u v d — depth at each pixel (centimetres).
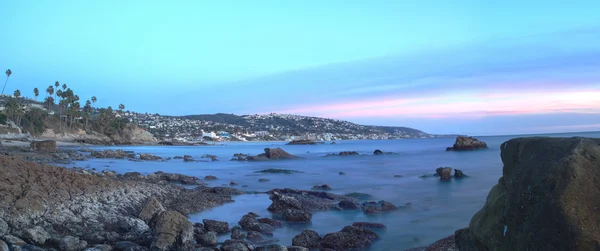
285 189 2764
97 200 1803
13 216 1341
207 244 1403
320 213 2073
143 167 5303
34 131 12000
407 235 1617
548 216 543
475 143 10206
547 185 564
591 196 532
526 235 569
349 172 4744
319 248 1431
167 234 1302
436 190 2998
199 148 15350
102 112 16588
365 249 1427
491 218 693
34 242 1220
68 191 1767
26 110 13188
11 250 1073
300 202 2180
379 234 1628
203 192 2702
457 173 3959
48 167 1972
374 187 3225
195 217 1934
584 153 570
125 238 1378
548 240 534
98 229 1464
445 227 1755
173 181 3444
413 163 6328
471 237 770
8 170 1711
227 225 1670
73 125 14438
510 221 619
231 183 3353
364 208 2158
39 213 1438
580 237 507
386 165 5984
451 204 2345
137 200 2005
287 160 7481
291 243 1500
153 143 17338
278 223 1805
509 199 638
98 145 13162
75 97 14612
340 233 1515
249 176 4241
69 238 1224
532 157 638
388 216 1998
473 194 2766
